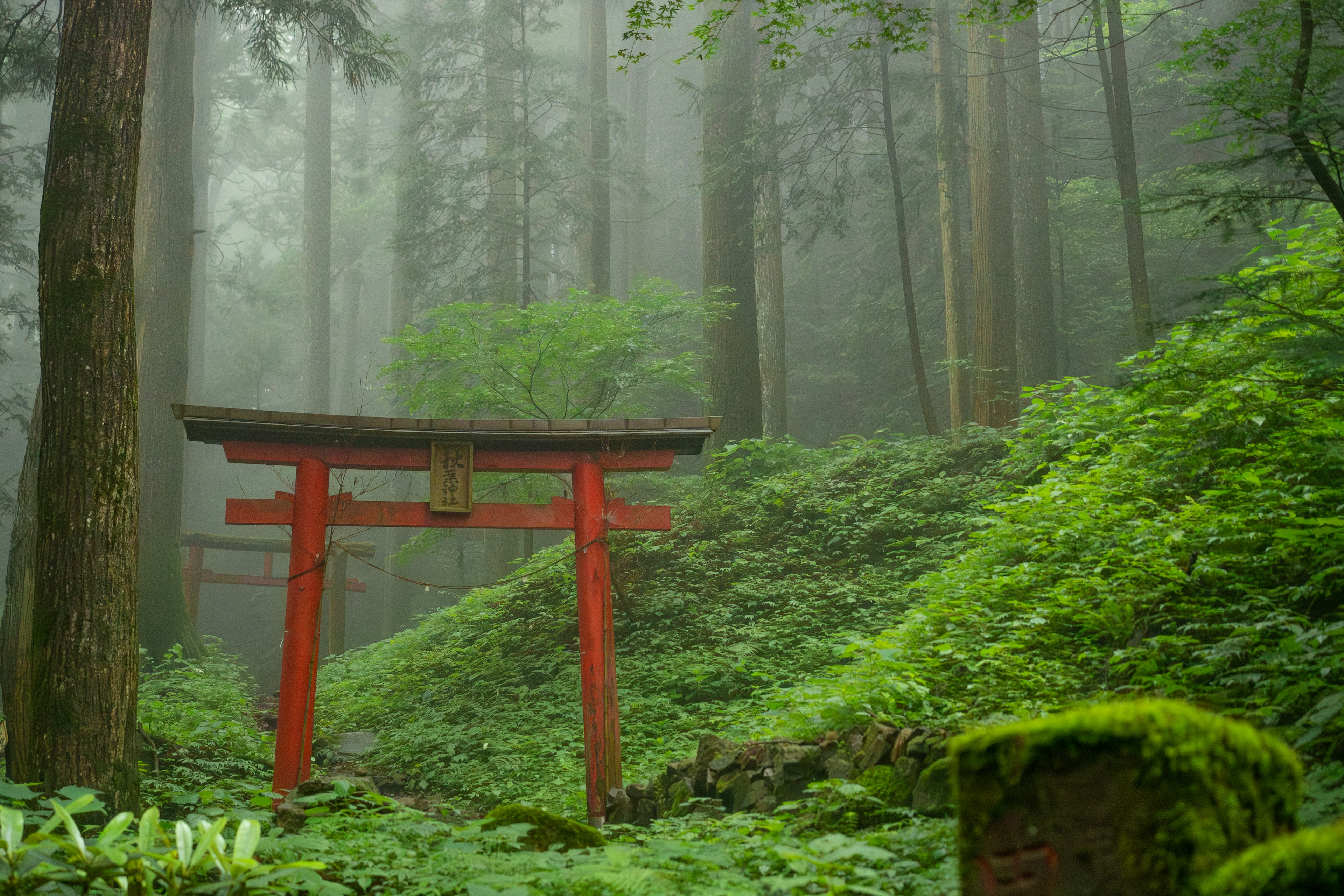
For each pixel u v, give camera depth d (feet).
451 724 38.99
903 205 64.44
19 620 25.31
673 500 55.62
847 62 59.21
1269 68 18.03
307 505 27.86
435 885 12.32
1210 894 3.61
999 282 54.19
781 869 13.38
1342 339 16.42
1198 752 3.93
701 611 41.57
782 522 46.68
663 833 17.76
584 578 28.99
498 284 74.74
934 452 46.11
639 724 32.78
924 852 13.14
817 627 37.19
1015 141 63.26
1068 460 33.58
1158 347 27.04
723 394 57.41
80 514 19.24
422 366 46.80
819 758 18.06
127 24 21.40
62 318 19.83
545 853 13.69
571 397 49.01
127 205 20.99
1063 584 23.24
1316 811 10.14
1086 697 19.42
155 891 11.82
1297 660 15.14
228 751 33.99
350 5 47.65
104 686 18.98
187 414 26.63
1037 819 4.09
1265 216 24.50
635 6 21.71
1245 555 20.43
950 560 33.71
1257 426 23.94
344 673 54.19
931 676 22.22
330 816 17.83
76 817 17.97
